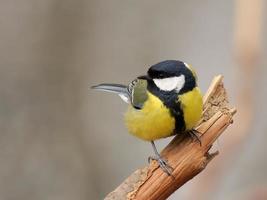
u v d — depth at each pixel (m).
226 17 15.38
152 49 15.37
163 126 7.88
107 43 15.16
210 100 7.60
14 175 14.05
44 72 14.71
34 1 14.80
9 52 14.63
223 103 7.55
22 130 14.32
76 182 14.24
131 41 15.34
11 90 14.51
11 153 14.15
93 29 15.09
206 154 6.97
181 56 15.18
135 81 8.67
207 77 14.54
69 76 14.81
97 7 15.15
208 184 8.97
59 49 14.82
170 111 7.77
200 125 7.19
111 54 15.12
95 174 14.35
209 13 15.48
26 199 13.98
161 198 6.89
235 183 12.38
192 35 15.38
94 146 14.55
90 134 14.56
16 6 14.77
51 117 14.53
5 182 13.96
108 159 14.48
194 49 15.20
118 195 6.84
